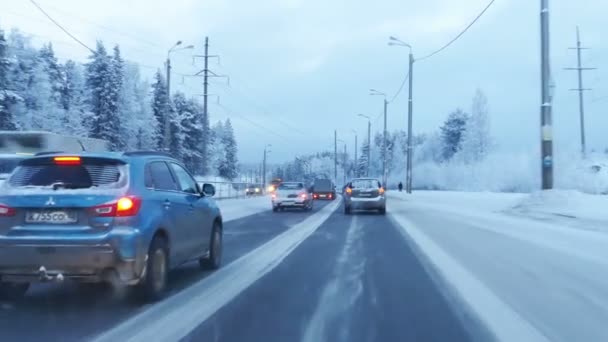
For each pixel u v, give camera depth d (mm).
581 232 17719
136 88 81938
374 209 31031
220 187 52188
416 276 10961
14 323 7410
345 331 7168
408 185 53250
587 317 7793
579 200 24391
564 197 24828
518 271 11344
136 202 8180
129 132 74375
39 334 6914
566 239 16250
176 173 10219
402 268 11930
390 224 23734
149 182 8859
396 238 17938
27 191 8133
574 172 55812
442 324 7488
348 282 10375
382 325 7449
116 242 7828
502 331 7133
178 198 9680
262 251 14727
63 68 77250
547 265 12008
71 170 8406
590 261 12422
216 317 7785
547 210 24453
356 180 31625
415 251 14672
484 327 7320
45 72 64375
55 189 8156
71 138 30109
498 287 9805
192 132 90062
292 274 11219
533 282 10219
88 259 7777
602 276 10727
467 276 10867
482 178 78125
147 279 8344
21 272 7898
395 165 143500
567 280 10375
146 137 80312
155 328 7180
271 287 9891
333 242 16844
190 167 87500
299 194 34344
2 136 28375
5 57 55031
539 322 7551
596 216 20953
